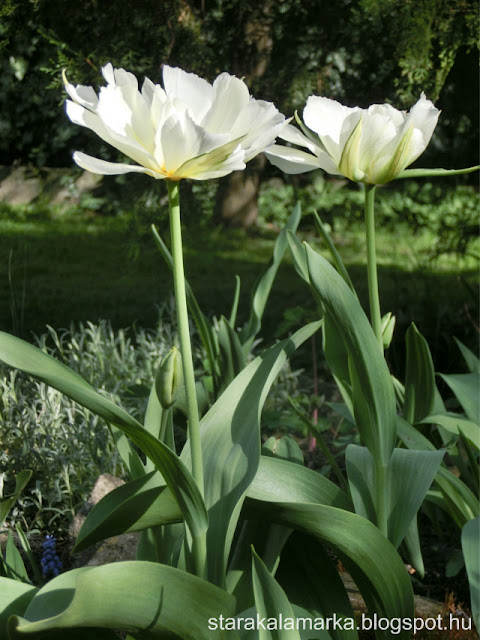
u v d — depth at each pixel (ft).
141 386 8.42
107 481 7.16
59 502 7.64
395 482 5.04
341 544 4.42
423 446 6.11
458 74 12.02
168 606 3.69
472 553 4.51
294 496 4.73
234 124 3.76
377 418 4.69
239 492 4.24
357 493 5.17
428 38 9.42
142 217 12.25
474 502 5.87
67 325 14.33
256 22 11.67
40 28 10.18
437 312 12.74
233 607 3.86
